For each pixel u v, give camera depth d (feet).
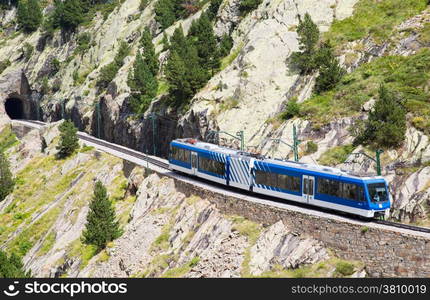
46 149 420.77
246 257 178.91
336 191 179.11
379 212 172.65
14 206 358.43
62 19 652.07
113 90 447.01
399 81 248.11
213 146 240.32
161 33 486.79
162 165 296.92
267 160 207.00
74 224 289.94
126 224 256.93
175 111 339.57
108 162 341.82
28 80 645.92
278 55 301.84
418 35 274.16
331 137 240.32
